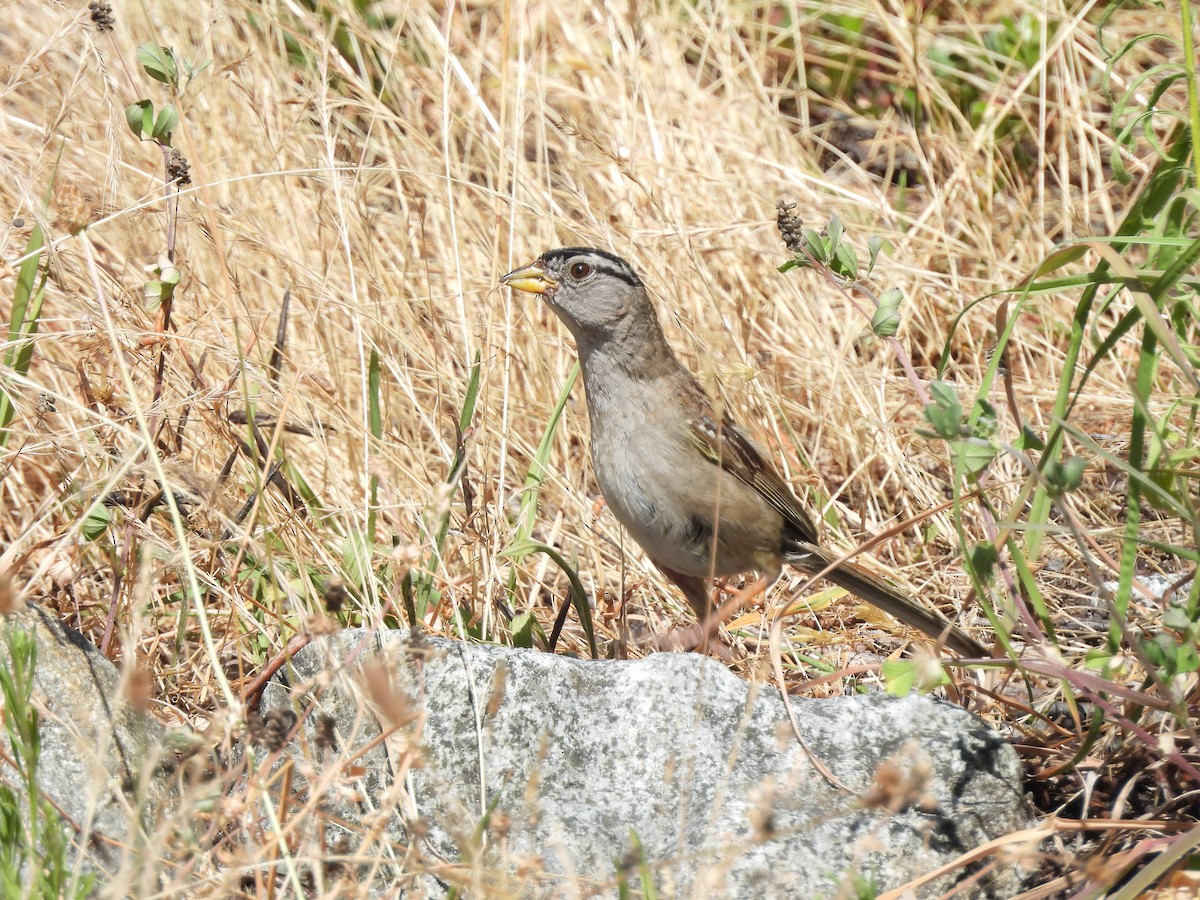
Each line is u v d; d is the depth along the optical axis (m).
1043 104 12.54
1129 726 6.32
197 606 6.20
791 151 13.55
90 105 11.49
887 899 5.93
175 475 7.74
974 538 9.38
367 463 8.62
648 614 9.72
